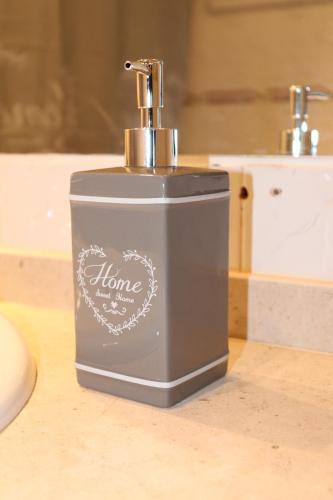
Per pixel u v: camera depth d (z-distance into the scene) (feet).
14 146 2.39
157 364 1.27
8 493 0.96
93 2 2.19
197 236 1.32
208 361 1.40
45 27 2.29
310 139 1.84
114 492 0.96
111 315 1.32
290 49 1.87
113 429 1.18
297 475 1.01
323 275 1.71
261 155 1.86
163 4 2.07
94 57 2.20
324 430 1.19
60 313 2.02
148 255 1.25
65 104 2.26
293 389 1.40
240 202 1.81
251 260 1.81
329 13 1.81
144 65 1.35
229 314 1.78
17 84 2.37
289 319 1.70
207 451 1.10
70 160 2.06
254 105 1.94
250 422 1.22
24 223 2.18
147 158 1.39
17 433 1.16
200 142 2.04
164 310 1.25
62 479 1.00
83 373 1.38
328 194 1.67
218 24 1.98
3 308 2.08
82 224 1.33
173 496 0.95
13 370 1.31
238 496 0.95
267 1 1.90
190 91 2.05
